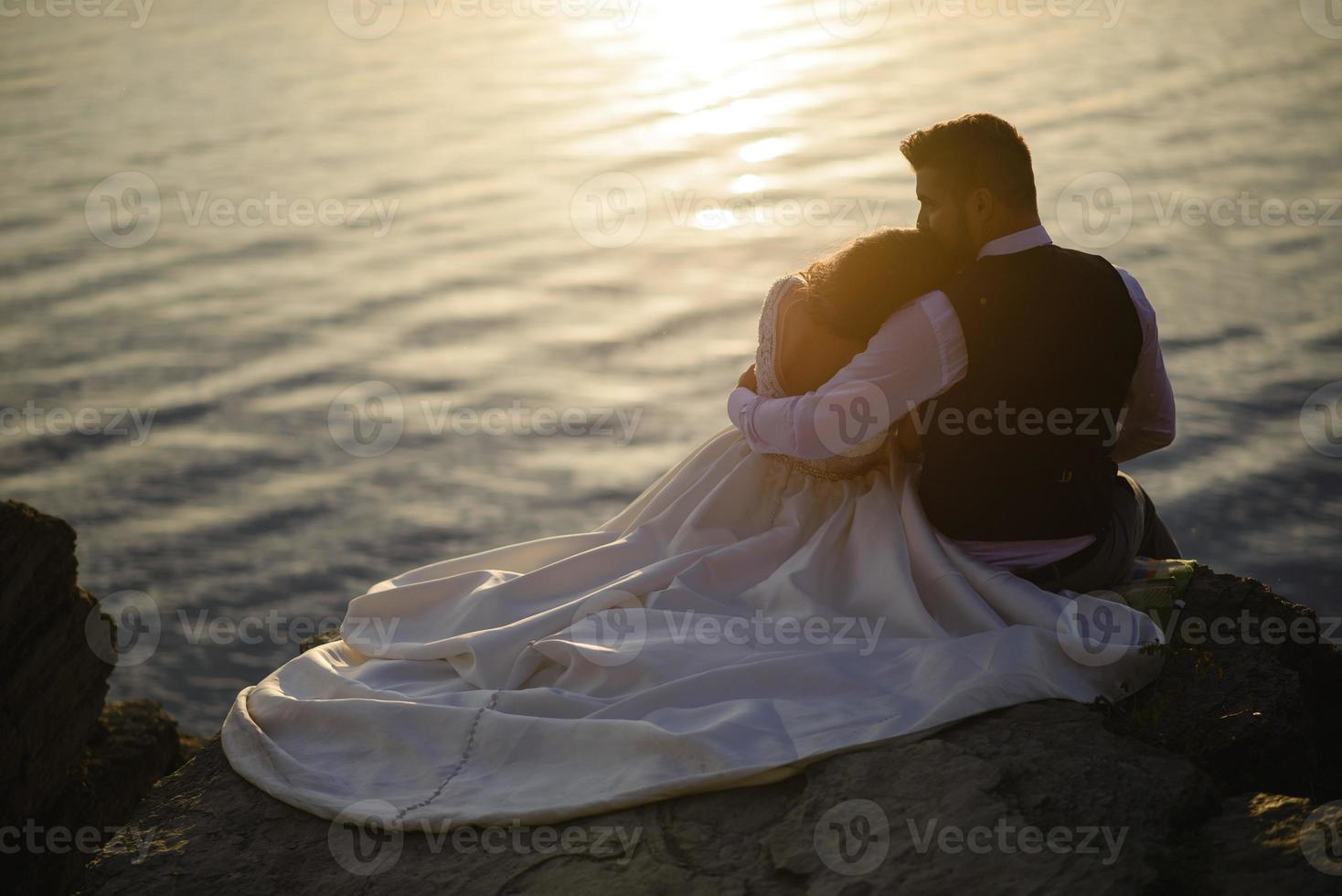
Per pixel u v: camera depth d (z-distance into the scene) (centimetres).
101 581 2722
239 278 5309
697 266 5069
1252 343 3541
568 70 10000
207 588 2683
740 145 6975
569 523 2973
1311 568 2448
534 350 4253
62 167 7256
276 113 8900
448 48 11475
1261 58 8012
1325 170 5431
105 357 4262
